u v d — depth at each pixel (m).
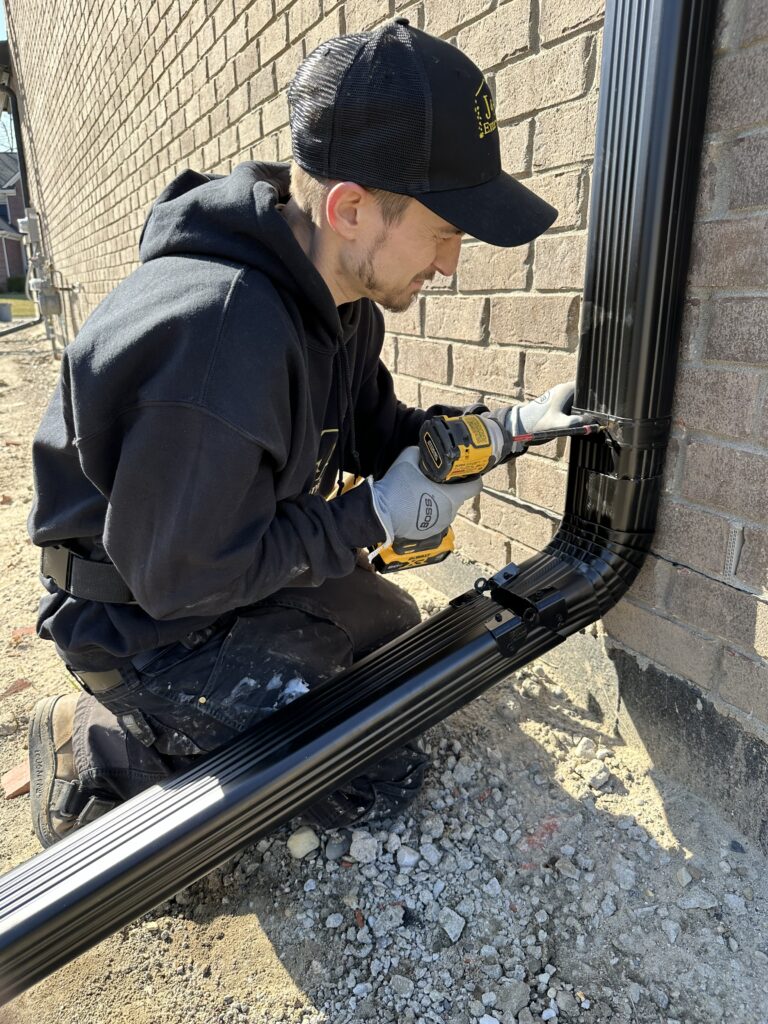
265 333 1.14
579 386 1.62
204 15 3.69
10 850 1.71
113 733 1.64
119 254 6.96
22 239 14.21
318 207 1.26
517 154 1.86
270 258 1.23
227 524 1.16
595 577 1.57
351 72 1.12
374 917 1.46
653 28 1.28
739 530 1.41
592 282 1.53
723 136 1.32
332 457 1.69
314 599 1.64
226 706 1.50
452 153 1.15
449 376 2.32
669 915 1.41
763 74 1.22
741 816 1.52
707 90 1.32
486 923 1.43
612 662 1.80
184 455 1.11
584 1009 1.28
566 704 1.94
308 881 1.55
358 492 1.38
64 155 9.02
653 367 1.46
